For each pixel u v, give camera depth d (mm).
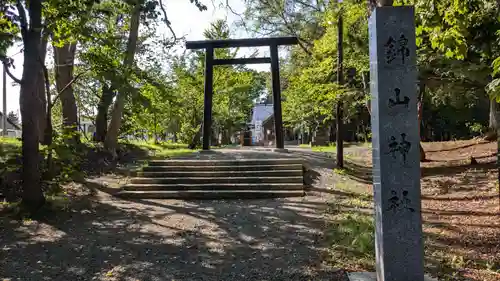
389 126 4395
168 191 10148
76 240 6527
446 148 17797
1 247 6117
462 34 7027
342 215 7801
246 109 38375
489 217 7328
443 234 6461
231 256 5746
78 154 12188
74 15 8453
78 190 10086
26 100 8125
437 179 11297
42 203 8312
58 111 17734
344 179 11250
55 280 4938
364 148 20625
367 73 12664
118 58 11578
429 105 22547
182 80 22031
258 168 11555
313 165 12609
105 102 14672
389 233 4328
